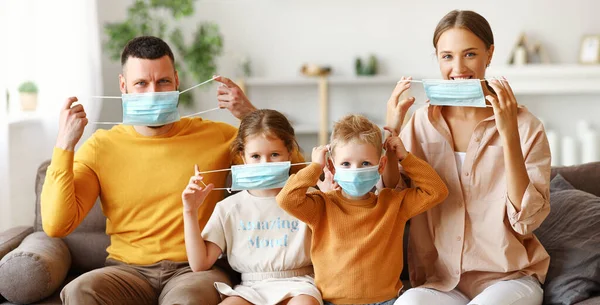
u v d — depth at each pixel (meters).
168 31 5.37
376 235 1.92
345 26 5.51
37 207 2.52
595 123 5.39
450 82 1.91
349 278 1.91
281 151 2.04
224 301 1.93
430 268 2.08
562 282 1.95
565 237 2.06
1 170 3.24
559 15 5.35
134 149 2.23
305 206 1.93
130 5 5.22
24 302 2.10
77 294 1.91
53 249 2.26
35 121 3.88
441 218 2.04
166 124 2.25
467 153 2.00
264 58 5.55
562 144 5.16
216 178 2.26
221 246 2.07
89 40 4.23
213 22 5.49
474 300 1.83
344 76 5.55
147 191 2.20
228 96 2.32
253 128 2.02
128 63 2.16
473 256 1.99
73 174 2.11
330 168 2.06
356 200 1.99
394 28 5.48
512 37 5.41
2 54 3.35
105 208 2.24
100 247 2.42
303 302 1.86
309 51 5.54
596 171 2.45
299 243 2.03
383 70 5.53
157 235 2.19
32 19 3.91
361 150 1.89
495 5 5.39
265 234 2.06
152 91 2.14
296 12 5.51
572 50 5.36
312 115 5.64
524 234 1.91
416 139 2.10
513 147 1.84
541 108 5.44
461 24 1.93
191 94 5.43
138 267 2.17
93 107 4.22
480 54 1.96
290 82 5.30
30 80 3.91
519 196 1.86
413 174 1.97
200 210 2.21
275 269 2.04
